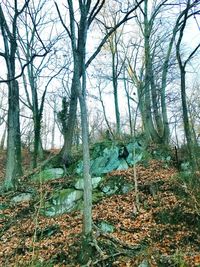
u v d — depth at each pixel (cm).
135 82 1975
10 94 1828
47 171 1766
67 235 1108
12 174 1736
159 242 1035
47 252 1007
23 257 999
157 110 2569
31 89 2369
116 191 1491
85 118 987
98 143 2000
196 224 1109
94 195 1484
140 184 1499
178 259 880
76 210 1344
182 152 1950
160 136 2475
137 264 888
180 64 1606
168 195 1345
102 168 1791
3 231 1255
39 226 1207
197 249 977
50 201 1416
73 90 1881
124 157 1862
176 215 1170
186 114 1592
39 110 2233
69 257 959
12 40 1800
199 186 1260
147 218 1209
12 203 1509
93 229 1021
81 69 1033
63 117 2208
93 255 915
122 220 1208
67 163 1814
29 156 3148
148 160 1834
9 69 1823
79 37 1052
